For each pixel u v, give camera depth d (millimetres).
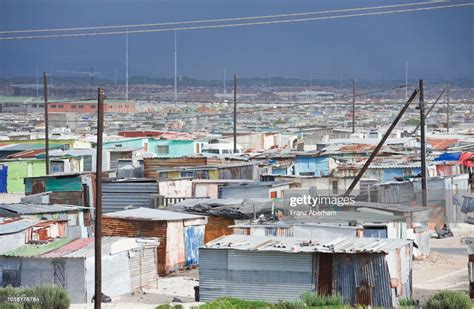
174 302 60844
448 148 161875
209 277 61406
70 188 103750
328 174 120062
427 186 99062
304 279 59156
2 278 63406
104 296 62250
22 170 137875
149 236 74375
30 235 69438
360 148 154000
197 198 91312
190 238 76750
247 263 60406
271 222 74438
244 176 116188
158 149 173375
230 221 80875
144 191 96375
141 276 66750
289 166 126500
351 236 68062
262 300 59875
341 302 56906
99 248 57219
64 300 57156
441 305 53938
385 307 57531
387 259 57969
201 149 169125
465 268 76188
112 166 151125
